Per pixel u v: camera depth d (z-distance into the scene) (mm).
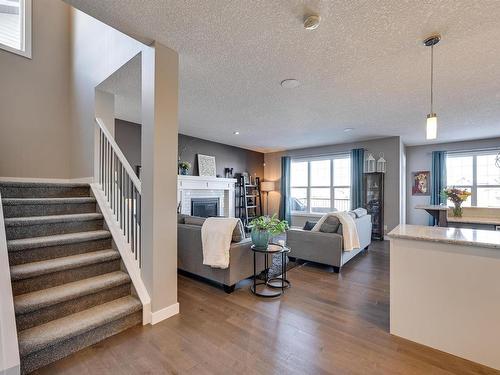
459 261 1786
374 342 1959
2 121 3217
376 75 2809
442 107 3795
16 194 2738
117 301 2217
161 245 2236
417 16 1842
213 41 2207
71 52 3754
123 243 2564
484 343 1707
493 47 2223
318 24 1931
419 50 2295
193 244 3193
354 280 3295
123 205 2652
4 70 3232
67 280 2184
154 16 1891
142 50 2346
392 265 2055
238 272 2951
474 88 3109
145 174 2248
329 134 5738
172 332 2064
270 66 2641
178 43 2240
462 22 1893
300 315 2359
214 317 2309
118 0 1727
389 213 5980
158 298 2219
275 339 1986
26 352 1578
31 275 1977
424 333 1920
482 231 2125
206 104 3799
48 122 3590
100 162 3209
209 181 6293
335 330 2119
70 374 1605
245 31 2066
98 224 2822
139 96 3523
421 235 1960
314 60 2504
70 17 3801
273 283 3160
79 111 3566
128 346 1880
